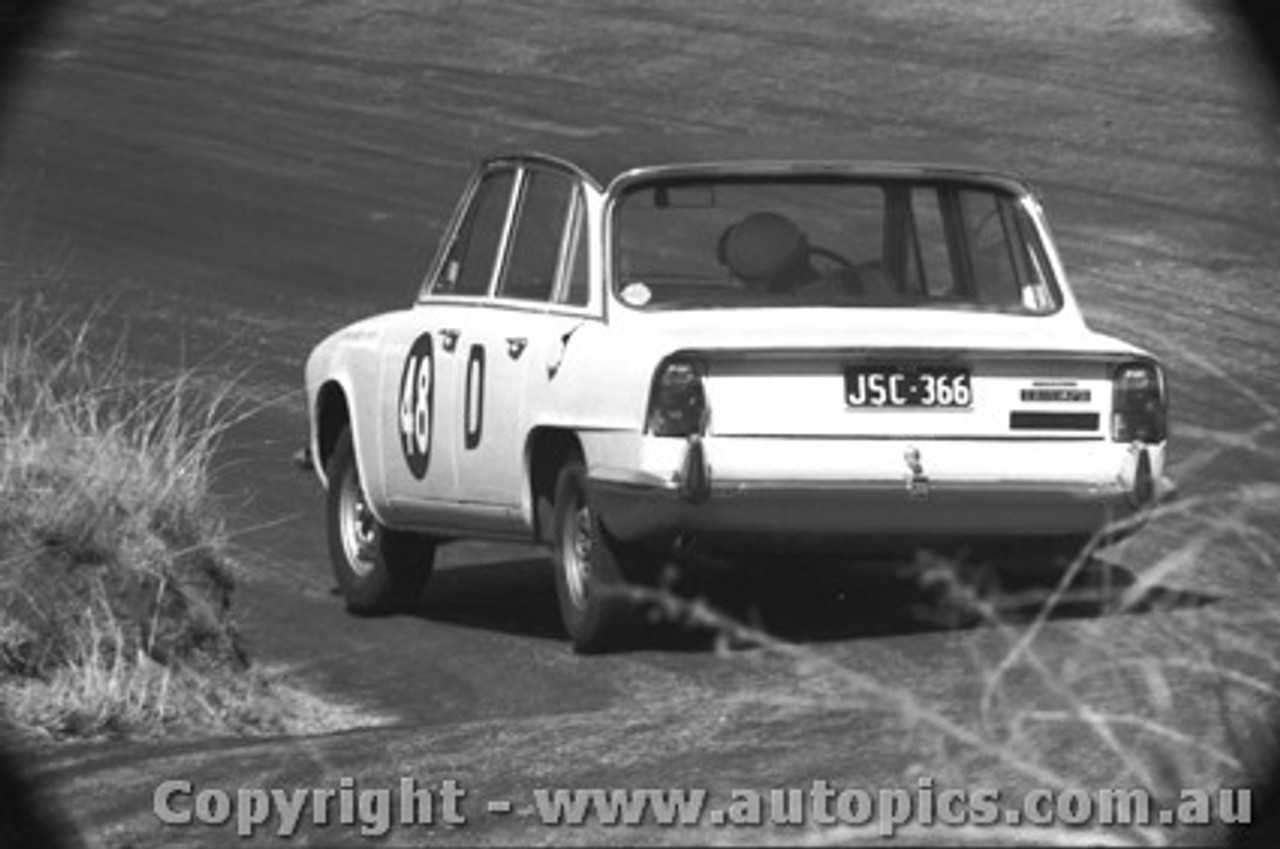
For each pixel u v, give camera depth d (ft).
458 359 115.75
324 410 129.90
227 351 191.52
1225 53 260.42
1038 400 103.45
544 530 111.04
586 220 110.52
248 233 225.56
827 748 82.89
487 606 125.59
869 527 102.73
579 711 97.50
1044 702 87.15
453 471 115.55
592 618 105.60
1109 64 258.78
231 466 158.81
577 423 105.81
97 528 104.01
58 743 94.22
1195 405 168.76
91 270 214.69
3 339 188.75
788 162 111.65
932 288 110.83
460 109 261.65
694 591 109.70
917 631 104.94
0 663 98.99
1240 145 233.55
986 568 108.78
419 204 232.53
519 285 114.52
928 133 242.17
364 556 125.39
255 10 302.45
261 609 124.98
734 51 271.08
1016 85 253.85
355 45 286.25
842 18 279.49
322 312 203.00
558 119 255.50
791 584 118.01
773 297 108.68
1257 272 201.57
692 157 112.98
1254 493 140.36
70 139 258.57
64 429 110.63
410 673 108.68
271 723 100.48
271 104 268.62
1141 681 89.81
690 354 101.30
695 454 100.78
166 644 103.09
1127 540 125.39
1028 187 112.68
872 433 101.96
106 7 310.45
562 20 286.46
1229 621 102.89
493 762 84.58
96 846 78.13
